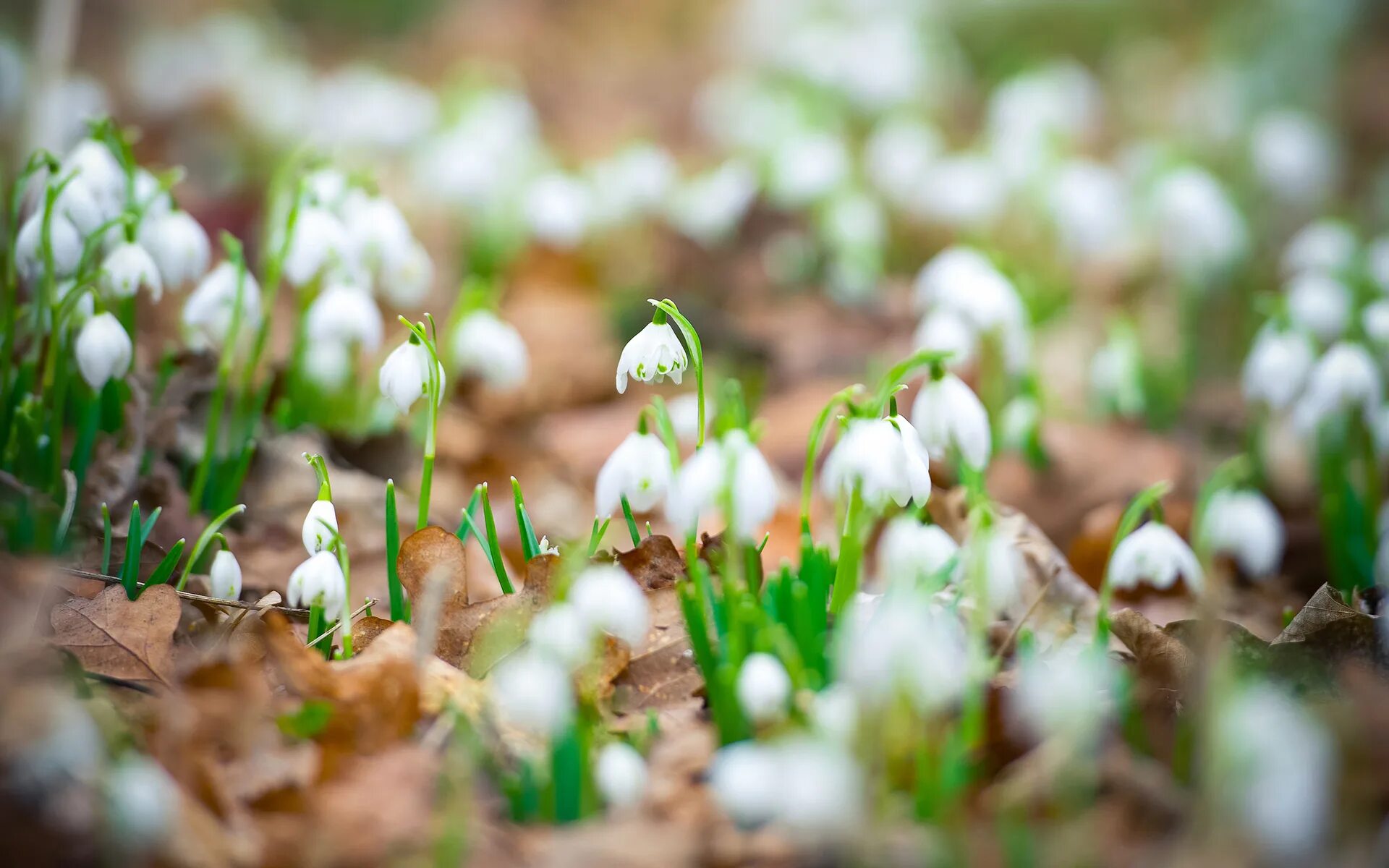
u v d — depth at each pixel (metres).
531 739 0.77
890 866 0.72
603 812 0.75
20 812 0.71
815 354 1.33
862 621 0.79
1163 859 0.73
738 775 0.71
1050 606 0.86
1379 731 0.76
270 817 0.73
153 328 1.08
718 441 0.78
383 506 0.94
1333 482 0.94
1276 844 0.72
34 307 0.89
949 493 0.90
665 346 0.79
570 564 0.74
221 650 0.79
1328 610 0.81
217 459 0.93
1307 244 1.16
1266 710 0.72
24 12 1.52
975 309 1.02
